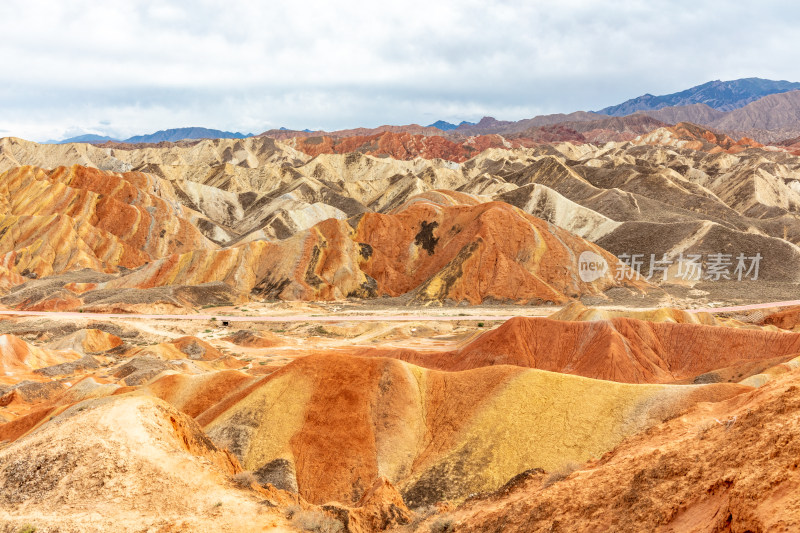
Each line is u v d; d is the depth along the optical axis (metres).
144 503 22.56
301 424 44.03
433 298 125.44
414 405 45.75
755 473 14.24
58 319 107.75
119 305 118.12
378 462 41.94
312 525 22.83
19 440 29.55
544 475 27.92
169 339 102.00
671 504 16.31
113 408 28.28
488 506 26.17
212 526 21.56
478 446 41.16
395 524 26.80
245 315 118.00
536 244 132.50
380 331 104.19
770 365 60.16
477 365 74.25
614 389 42.25
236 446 42.00
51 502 22.64
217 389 51.50
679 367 71.25
